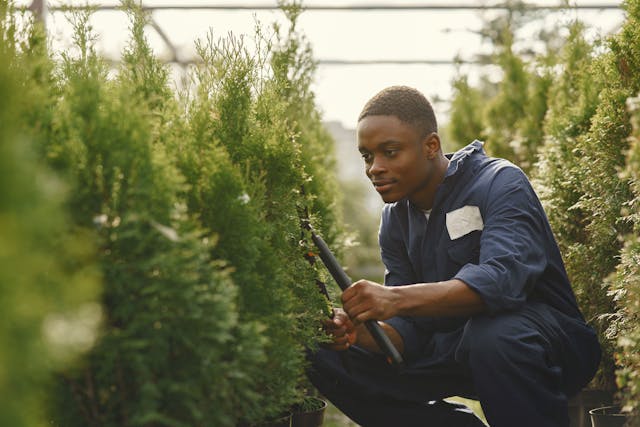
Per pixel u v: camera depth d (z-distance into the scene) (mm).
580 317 2270
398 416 2371
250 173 1816
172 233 1252
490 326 1984
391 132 2105
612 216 2625
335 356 2309
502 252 2006
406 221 2463
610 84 2654
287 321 1643
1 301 880
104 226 1295
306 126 3451
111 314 1311
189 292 1259
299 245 1945
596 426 2346
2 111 1067
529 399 1952
